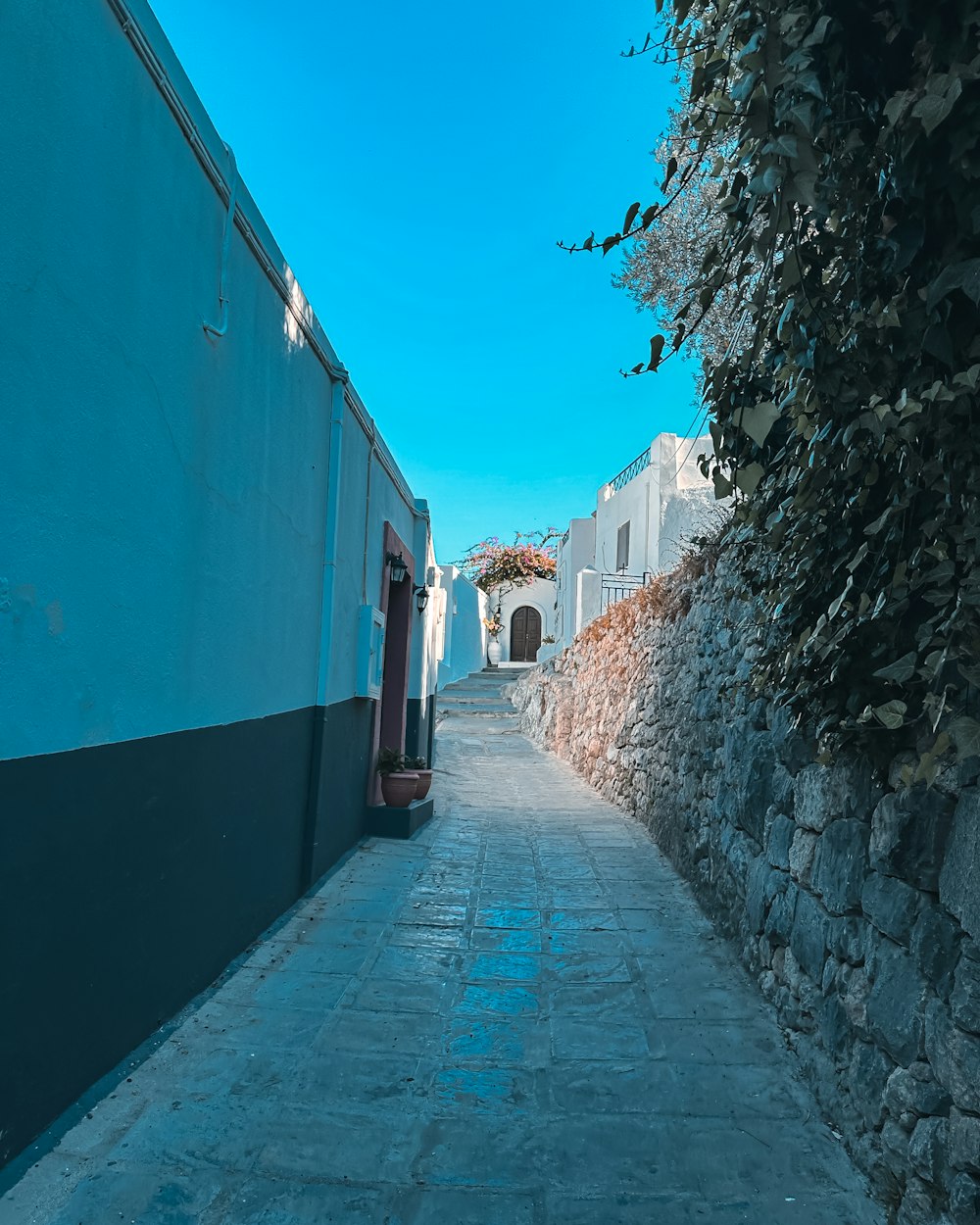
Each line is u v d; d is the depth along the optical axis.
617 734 9.48
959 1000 2.15
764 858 4.04
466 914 4.93
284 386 4.52
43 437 2.29
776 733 4.02
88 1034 2.68
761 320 2.50
